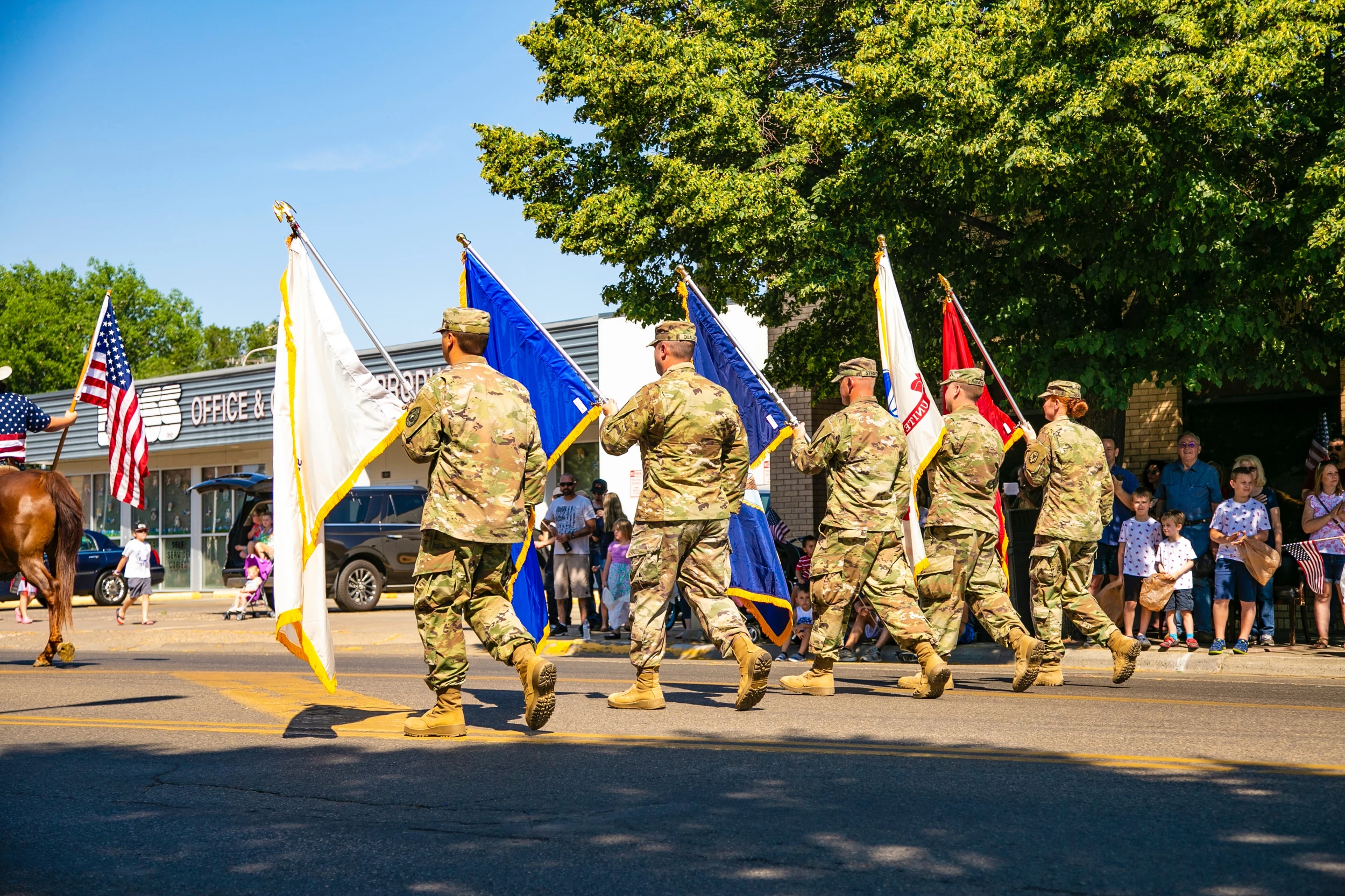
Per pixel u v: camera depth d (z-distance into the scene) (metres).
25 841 4.29
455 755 5.75
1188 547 10.93
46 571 10.89
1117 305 12.75
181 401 28.84
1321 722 6.62
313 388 6.43
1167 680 9.16
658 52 13.49
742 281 13.95
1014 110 11.38
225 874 3.81
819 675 7.94
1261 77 10.54
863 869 3.76
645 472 7.17
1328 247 10.64
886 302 9.02
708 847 4.03
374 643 14.95
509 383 6.22
